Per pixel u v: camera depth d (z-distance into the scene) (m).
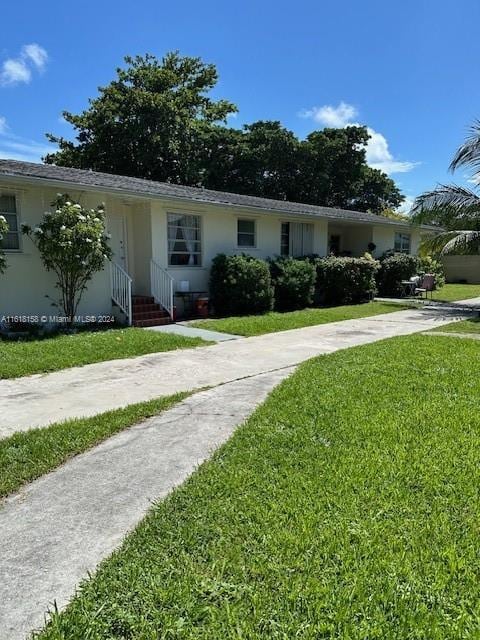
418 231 21.20
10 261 8.88
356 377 5.69
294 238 15.92
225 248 13.46
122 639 1.80
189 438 3.91
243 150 30.92
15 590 2.10
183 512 2.71
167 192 11.51
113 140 25.89
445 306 15.15
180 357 7.29
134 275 12.04
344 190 34.38
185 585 2.08
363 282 16.22
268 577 2.13
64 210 8.86
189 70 29.36
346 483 3.01
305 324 10.96
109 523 2.65
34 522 2.67
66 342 7.76
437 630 1.83
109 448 3.72
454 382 5.43
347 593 2.02
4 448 3.65
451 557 2.26
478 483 3.01
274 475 3.15
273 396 5.02
